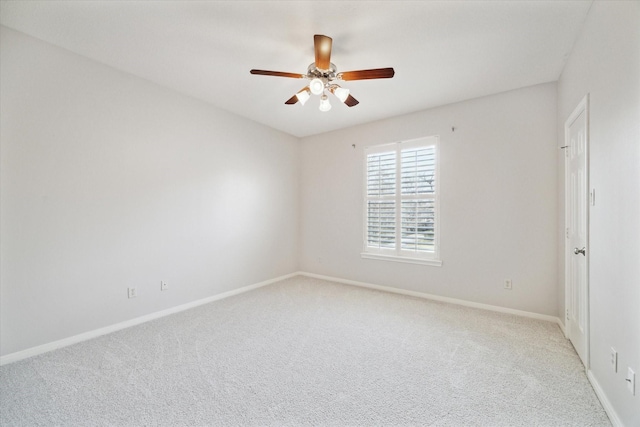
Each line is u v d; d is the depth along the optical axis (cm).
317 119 413
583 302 210
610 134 158
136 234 290
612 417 152
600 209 172
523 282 308
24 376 196
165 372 201
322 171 477
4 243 212
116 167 274
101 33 219
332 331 271
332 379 194
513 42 227
